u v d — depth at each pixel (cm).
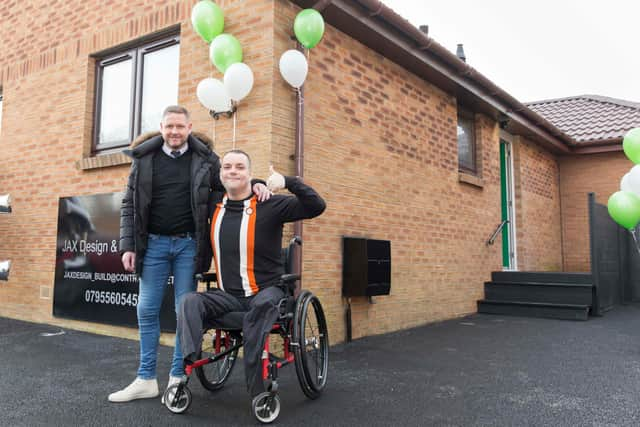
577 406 303
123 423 266
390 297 581
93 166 546
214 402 305
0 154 663
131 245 311
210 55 451
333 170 507
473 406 302
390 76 603
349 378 367
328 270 493
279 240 307
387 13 506
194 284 318
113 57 575
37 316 599
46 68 622
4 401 303
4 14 685
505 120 852
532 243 988
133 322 500
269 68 445
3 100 670
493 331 585
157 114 530
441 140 699
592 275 735
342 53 529
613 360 430
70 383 343
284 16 461
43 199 605
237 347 297
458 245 730
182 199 312
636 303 891
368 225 552
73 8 603
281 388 338
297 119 455
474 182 767
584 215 1108
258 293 284
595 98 1301
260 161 439
